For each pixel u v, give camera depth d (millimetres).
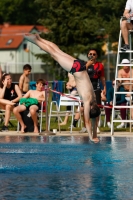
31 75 60688
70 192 8875
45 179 9883
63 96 18562
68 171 10617
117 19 52781
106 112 19703
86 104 14297
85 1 52875
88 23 51719
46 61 54500
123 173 10375
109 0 53188
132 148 13672
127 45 17891
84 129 17859
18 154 12891
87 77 14367
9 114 18547
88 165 11266
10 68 66250
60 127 19781
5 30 91188
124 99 19359
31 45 87562
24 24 98000
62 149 13648
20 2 97438
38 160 11969
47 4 53906
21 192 8914
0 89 18734
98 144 14547
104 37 55250
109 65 56156
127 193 8789
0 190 9055
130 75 18422
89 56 17375
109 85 22375
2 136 16938
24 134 17516
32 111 17891
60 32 52094
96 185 9367
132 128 19297
